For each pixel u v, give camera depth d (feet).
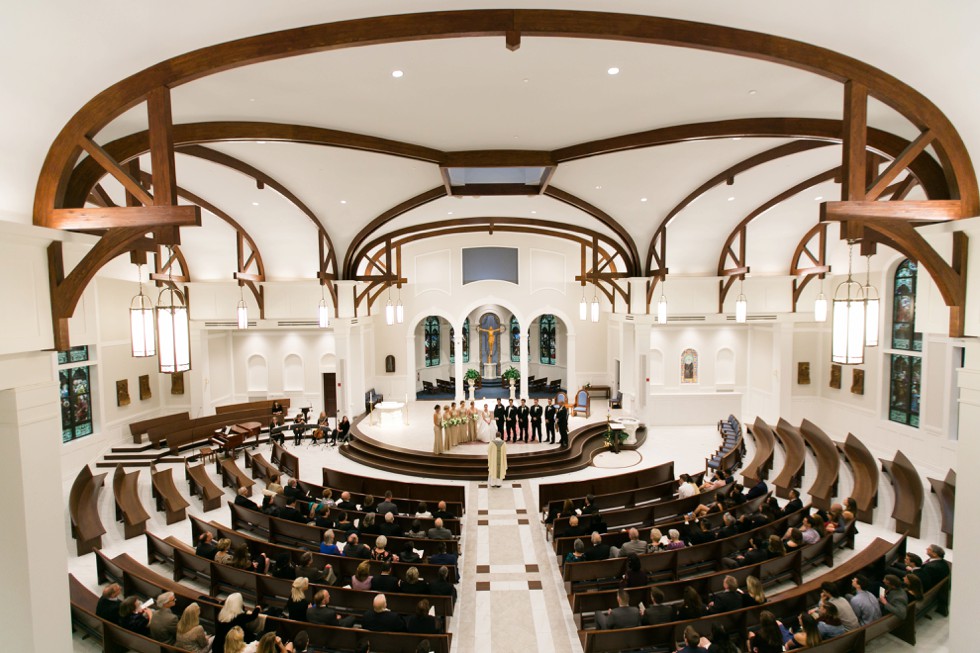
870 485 35.12
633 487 37.40
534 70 19.30
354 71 19.17
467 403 69.87
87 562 28.99
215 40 14.55
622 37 15.51
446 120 24.77
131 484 35.94
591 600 22.17
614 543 27.37
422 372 81.10
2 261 12.39
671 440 52.54
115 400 48.65
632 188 37.70
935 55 13.52
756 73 19.38
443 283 71.51
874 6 12.90
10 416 12.95
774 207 44.47
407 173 34.40
